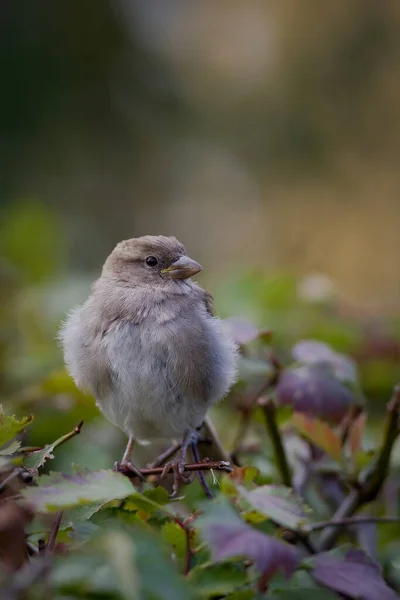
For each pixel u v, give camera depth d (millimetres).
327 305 11398
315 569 4301
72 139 19375
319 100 22188
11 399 8578
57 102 19203
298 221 22516
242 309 11055
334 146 22188
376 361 10125
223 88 22234
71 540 4473
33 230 13234
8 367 9961
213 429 7719
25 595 3695
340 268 22250
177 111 21562
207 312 7988
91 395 7859
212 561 4070
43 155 18906
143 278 8109
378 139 21984
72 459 8203
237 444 7520
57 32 19312
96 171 19969
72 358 7734
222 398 7824
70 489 4078
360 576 4273
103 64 20109
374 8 21938
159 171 21391
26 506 4016
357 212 22188
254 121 22250
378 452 6715
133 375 7418
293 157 22312
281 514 4020
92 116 19922
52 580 3609
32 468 4652
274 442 6914
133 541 3584
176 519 4316
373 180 22078
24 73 18766
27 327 11109
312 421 6285
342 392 7191
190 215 22266
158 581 3490
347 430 7039
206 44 22719
